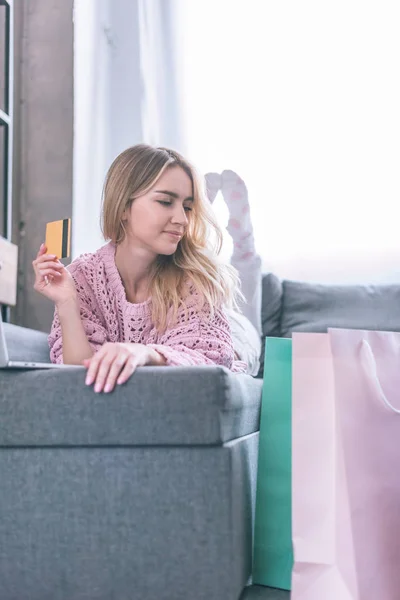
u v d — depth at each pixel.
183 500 1.01
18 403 1.06
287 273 2.69
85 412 1.04
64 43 2.84
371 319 2.33
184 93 2.83
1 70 2.63
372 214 2.65
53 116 2.81
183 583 1.00
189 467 1.02
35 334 1.99
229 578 1.00
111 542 1.02
